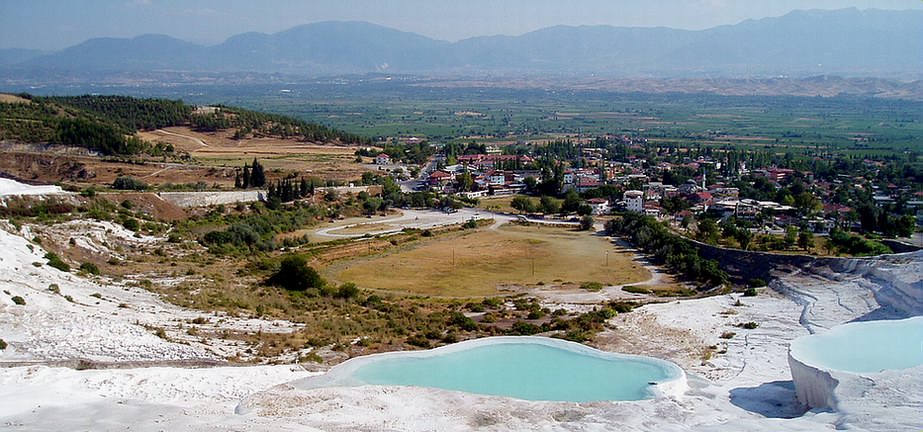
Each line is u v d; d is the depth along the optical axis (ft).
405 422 170.50
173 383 191.83
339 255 470.80
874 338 205.16
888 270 320.91
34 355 201.87
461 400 185.26
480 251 499.92
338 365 217.56
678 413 178.40
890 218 540.93
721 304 331.77
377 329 270.05
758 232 563.89
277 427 160.45
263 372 205.87
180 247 412.77
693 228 577.02
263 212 578.25
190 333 237.66
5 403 169.27
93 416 164.35
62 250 330.34
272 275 361.30
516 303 345.92
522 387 204.64
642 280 415.23
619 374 214.90
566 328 287.89
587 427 167.12
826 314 298.15
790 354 195.21
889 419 151.12
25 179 635.25
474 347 239.71
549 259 475.72
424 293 375.04
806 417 165.48
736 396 198.80
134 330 229.45
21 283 254.88
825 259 366.84
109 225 402.72
